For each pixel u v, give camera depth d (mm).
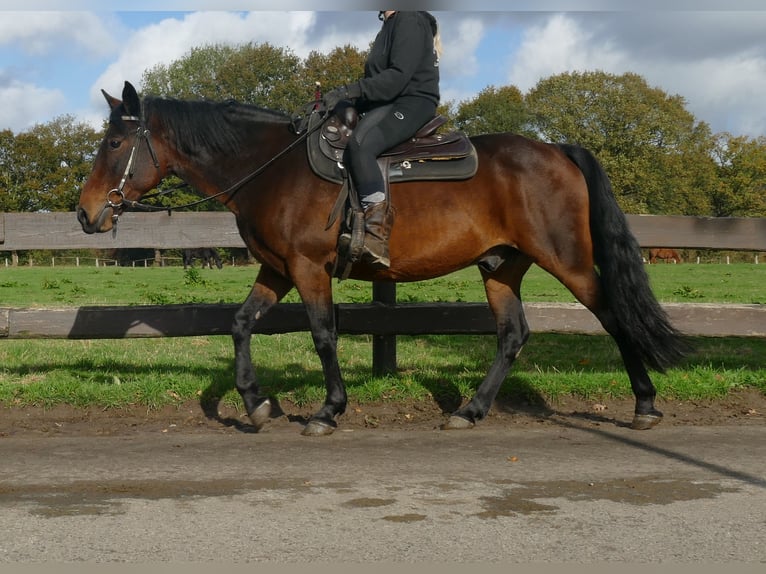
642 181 62344
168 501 4215
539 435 5758
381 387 6637
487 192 5730
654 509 4082
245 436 5734
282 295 6082
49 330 6762
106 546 3574
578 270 5750
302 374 7469
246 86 58094
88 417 6258
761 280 23422
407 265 5754
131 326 6801
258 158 5832
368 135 5559
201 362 8453
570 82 63594
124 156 5883
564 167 5770
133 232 6969
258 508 4094
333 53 59281
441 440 5594
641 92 64125
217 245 7043
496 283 6160
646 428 5938
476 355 9109
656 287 19844
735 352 9219
